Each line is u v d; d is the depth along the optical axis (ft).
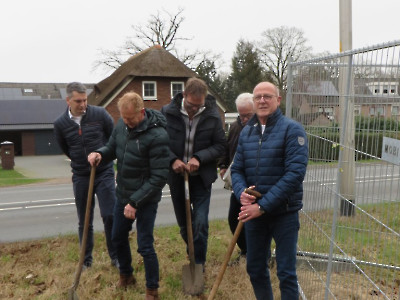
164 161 11.76
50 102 136.26
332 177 11.05
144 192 11.62
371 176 8.91
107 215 14.25
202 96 13.04
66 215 28.09
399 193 7.90
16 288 13.39
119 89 88.69
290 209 9.89
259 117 10.25
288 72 14.74
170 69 92.07
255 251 10.57
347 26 21.21
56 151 131.23
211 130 13.67
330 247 10.71
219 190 36.88
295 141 9.66
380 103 8.36
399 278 10.65
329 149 11.29
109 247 14.84
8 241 20.47
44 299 12.42
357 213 9.62
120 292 12.84
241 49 159.94
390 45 7.79
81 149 14.30
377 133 8.55
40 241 18.98
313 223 12.42
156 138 11.62
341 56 10.25
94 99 102.42
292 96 14.73
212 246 17.06
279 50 132.87
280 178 9.84
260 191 10.12
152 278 12.16
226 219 22.76
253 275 10.76
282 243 10.03
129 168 11.87
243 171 10.73
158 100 92.07
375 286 9.25
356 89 9.57
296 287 10.02
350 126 9.93
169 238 18.66
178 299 12.27
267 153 9.99
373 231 9.03
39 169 82.74
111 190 14.37
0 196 39.96
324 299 10.92
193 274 12.70
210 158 13.42
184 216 14.55
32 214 29.04
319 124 12.10
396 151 7.77
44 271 14.74
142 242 12.12
